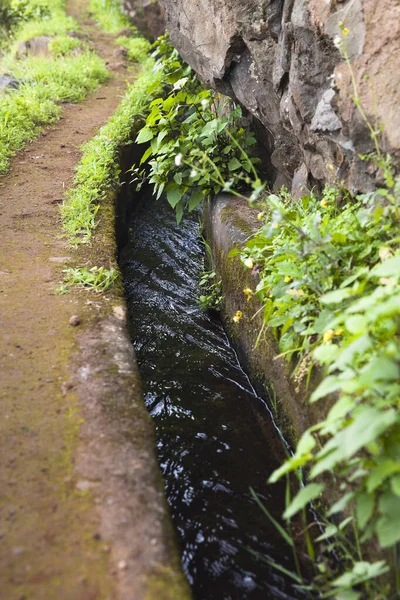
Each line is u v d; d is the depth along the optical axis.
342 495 2.51
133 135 6.81
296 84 3.72
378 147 2.94
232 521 2.76
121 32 11.91
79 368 3.05
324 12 3.33
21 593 1.96
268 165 5.11
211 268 5.04
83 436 2.61
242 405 3.58
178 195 4.93
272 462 3.13
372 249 2.87
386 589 2.14
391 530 1.83
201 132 4.97
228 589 2.45
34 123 6.86
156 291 4.95
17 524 2.21
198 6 4.79
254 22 4.16
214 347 4.21
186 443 3.25
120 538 2.14
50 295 3.77
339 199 3.63
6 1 12.69
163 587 1.97
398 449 1.96
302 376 2.93
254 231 4.15
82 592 1.96
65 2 14.24
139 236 5.96
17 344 3.26
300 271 2.91
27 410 2.77
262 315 3.49
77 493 2.33
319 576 2.41
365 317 2.04
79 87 8.46
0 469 2.45
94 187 5.33
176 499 2.87
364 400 2.32
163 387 3.74
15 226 4.71
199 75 5.48
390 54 3.00
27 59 9.65
